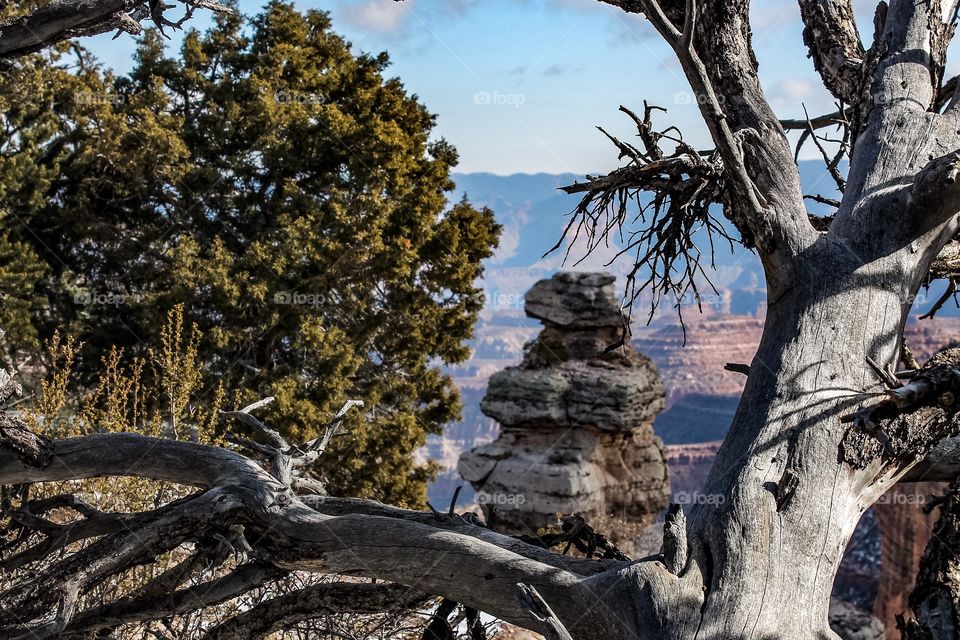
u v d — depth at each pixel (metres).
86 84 25.33
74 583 5.29
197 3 6.41
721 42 6.43
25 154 23.78
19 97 23.42
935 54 6.72
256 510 5.53
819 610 4.45
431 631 5.82
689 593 4.44
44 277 24.84
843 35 7.22
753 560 4.50
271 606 5.74
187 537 5.55
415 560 5.13
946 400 4.71
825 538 4.62
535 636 9.79
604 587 4.62
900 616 5.30
